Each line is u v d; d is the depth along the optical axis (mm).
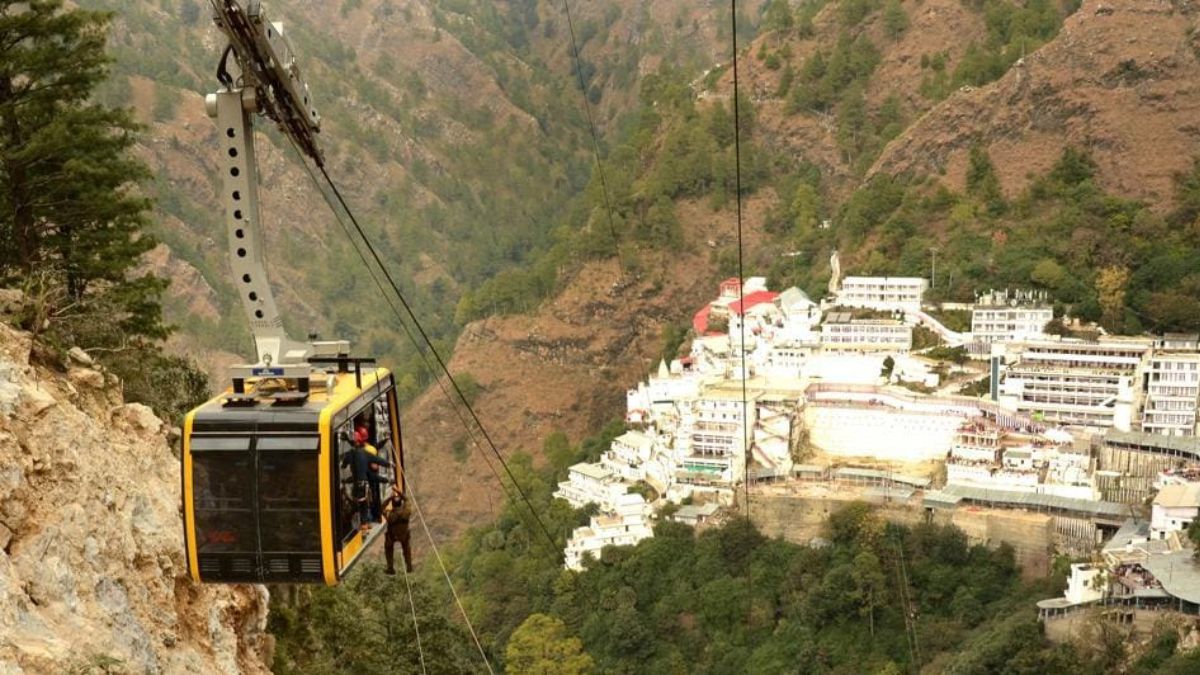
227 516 16109
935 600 97688
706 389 132250
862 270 174500
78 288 35750
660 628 100562
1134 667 80062
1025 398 123062
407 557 19547
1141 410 119188
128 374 32062
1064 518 100188
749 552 105438
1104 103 176625
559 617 104375
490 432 187125
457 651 55375
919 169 192875
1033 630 86062
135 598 22422
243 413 16234
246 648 28750
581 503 132000
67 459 22031
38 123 34750
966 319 147500
